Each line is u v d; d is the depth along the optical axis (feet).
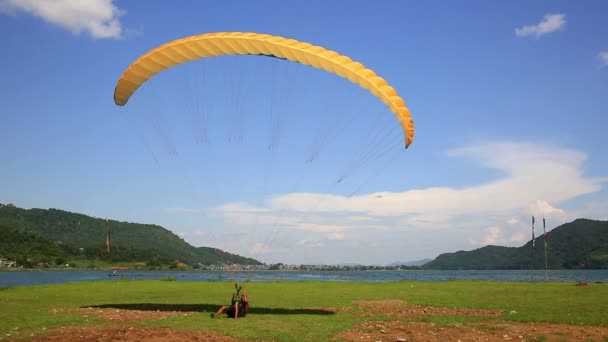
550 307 69.15
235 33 56.95
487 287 110.73
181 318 58.44
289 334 47.91
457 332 49.90
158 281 136.98
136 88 65.51
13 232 653.71
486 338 46.80
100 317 59.41
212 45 56.59
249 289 111.24
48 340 44.91
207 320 56.80
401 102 57.06
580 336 46.91
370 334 48.73
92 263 625.82
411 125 58.49
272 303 77.71
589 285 109.40
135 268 629.92
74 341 44.52
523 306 71.10
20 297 87.56
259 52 56.75
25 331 49.47
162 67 61.46
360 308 70.90
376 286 119.44
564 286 109.60
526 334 48.29
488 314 63.31
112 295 92.73
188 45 56.75
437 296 89.15
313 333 48.60
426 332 49.93
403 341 45.44
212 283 132.36
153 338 45.65
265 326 52.54
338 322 56.08
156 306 72.43
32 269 561.84
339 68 55.36
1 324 53.72
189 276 401.70
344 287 116.67
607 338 45.75
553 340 45.32
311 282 137.39
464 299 82.69
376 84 55.26
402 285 121.70
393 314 63.98
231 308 60.34
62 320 56.59
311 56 54.90
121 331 49.19
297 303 77.87
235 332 48.70
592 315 59.88
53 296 90.02
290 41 55.93
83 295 92.48
